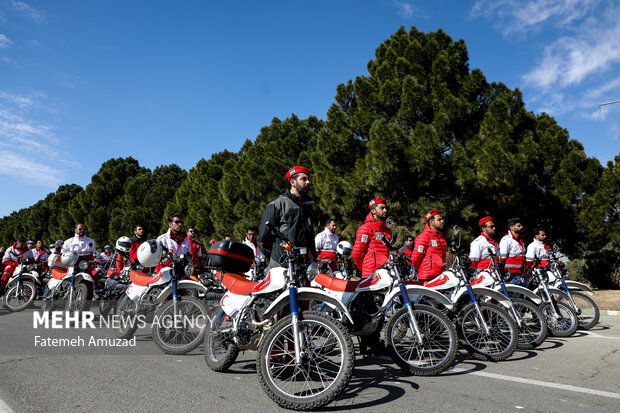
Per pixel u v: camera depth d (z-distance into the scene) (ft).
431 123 47.55
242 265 14.08
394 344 14.07
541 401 11.20
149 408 10.45
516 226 22.49
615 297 36.52
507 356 15.69
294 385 12.14
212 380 12.91
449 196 48.70
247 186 69.97
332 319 11.03
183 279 18.10
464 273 16.48
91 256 31.35
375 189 47.98
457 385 12.62
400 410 10.52
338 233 54.80
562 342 19.62
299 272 12.23
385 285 14.57
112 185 133.80
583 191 55.72
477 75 48.44
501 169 43.47
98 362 14.96
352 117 53.31
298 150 74.28
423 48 50.85
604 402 11.14
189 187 101.30
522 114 47.37
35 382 12.50
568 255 56.65
